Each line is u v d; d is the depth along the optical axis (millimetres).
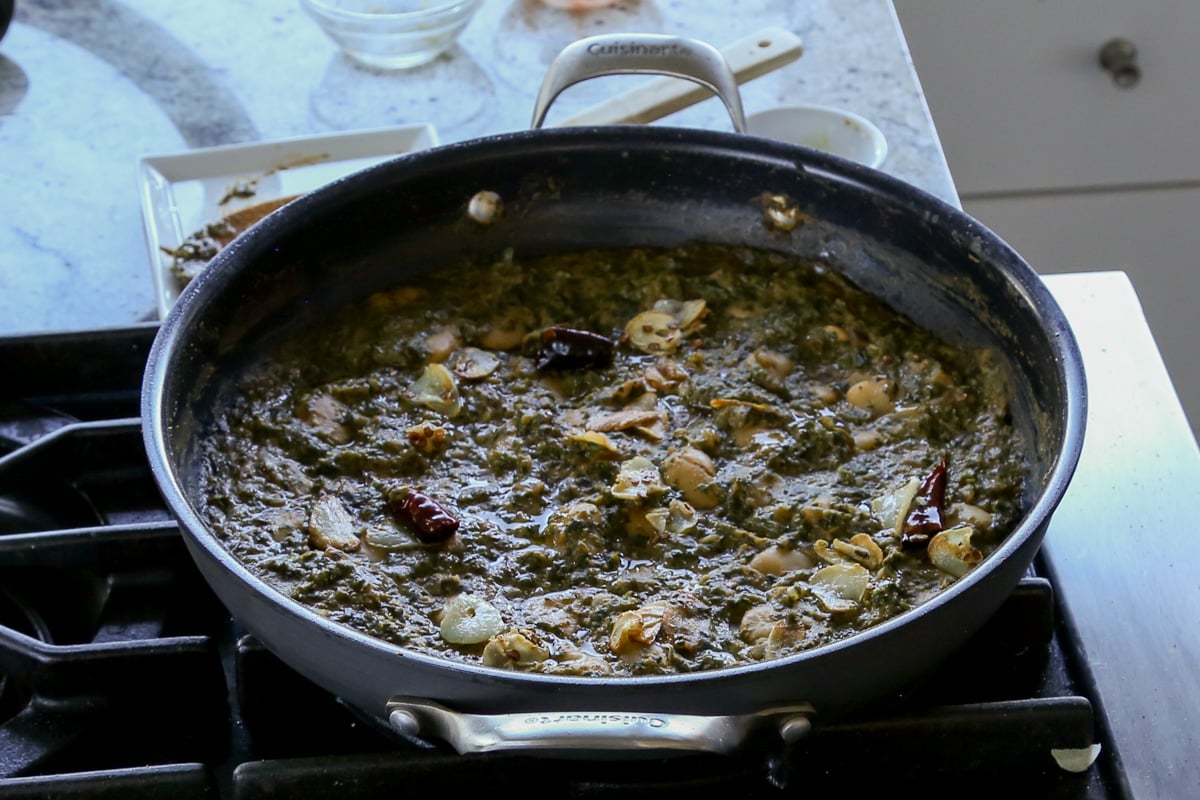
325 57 1229
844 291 978
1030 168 1501
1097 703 848
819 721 784
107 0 1273
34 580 906
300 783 791
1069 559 898
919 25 1427
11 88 1204
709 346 971
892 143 1152
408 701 763
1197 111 1453
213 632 880
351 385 945
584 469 909
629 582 860
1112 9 1404
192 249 1039
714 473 904
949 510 893
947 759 811
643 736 735
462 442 925
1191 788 823
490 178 974
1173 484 928
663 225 996
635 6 1267
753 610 849
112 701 836
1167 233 1525
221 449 907
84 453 917
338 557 865
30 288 1066
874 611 848
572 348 955
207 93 1199
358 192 947
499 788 798
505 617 847
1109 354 987
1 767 817
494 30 1249
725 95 980
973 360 943
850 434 924
